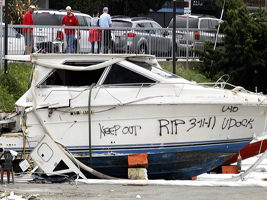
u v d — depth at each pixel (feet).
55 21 233.14
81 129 108.47
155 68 116.98
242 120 111.04
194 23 268.00
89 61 113.19
